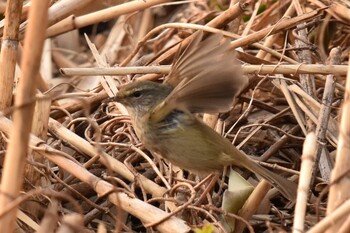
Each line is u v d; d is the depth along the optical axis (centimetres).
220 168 941
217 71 841
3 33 1066
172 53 1215
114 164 1028
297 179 1048
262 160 1078
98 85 1249
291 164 1096
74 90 1366
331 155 1038
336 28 1292
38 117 1022
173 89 909
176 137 922
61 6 1159
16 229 915
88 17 1186
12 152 732
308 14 1139
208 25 1212
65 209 1012
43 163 1012
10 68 1005
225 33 1159
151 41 1395
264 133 1130
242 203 946
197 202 948
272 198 1031
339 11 1193
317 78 1159
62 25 1184
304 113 1086
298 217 787
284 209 1019
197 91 863
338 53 1145
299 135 1120
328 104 1038
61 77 1404
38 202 984
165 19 1551
